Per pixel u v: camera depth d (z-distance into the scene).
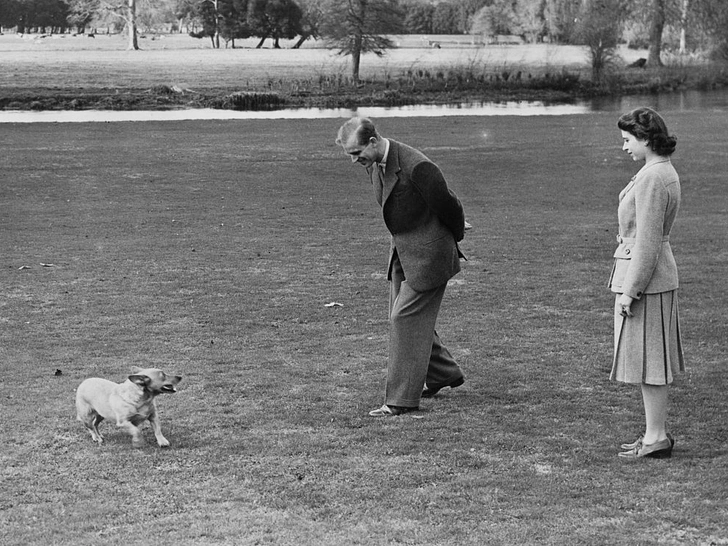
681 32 67.12
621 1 61.12
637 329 5.89
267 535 4.78
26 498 5.30
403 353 6.94
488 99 50.91
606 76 56.88
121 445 6.21
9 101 44.91
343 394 7.43
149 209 17.94
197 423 6.70
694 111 42.19
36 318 9.92
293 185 21.20
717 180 22.39
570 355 8.63
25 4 91.12
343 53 59.62
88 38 92.69
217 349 8.79
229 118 38.31
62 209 17.81
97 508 5.13
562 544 4.69
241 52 79.19
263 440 6.31
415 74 58.22
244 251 13.91
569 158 25.94
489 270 12.60
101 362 8.31
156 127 33.34
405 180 6.74
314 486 5.47
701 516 5.05
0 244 14.32
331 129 32.97
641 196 5.75
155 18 87.94
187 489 5.43
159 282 11.75
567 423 6.72
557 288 11.55
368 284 11.72
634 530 4.88
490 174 23.16
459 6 89.44
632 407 7.12
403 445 6.20
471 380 7.86
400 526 4.90
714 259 13.45
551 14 74.69
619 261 5.98
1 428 6.53
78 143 28.39
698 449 6.16
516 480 5.56
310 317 10.06
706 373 7.98
